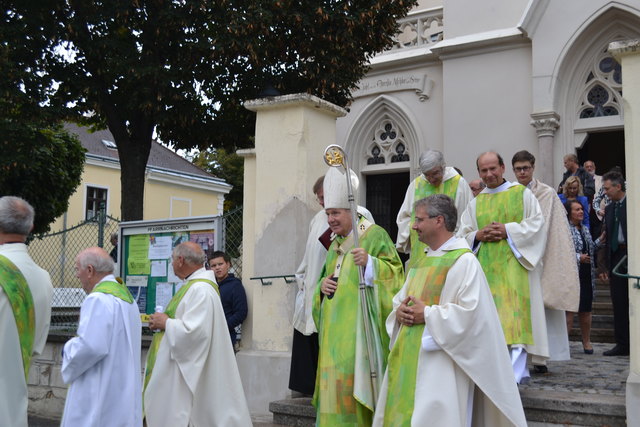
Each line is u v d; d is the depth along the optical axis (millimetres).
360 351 4711
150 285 7551
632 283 4500
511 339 5293
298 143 6652
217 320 5211
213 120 11164
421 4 15305
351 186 4934
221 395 5121
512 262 5445
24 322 4172
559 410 4801
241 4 9188
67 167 13297
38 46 9242
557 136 12258
